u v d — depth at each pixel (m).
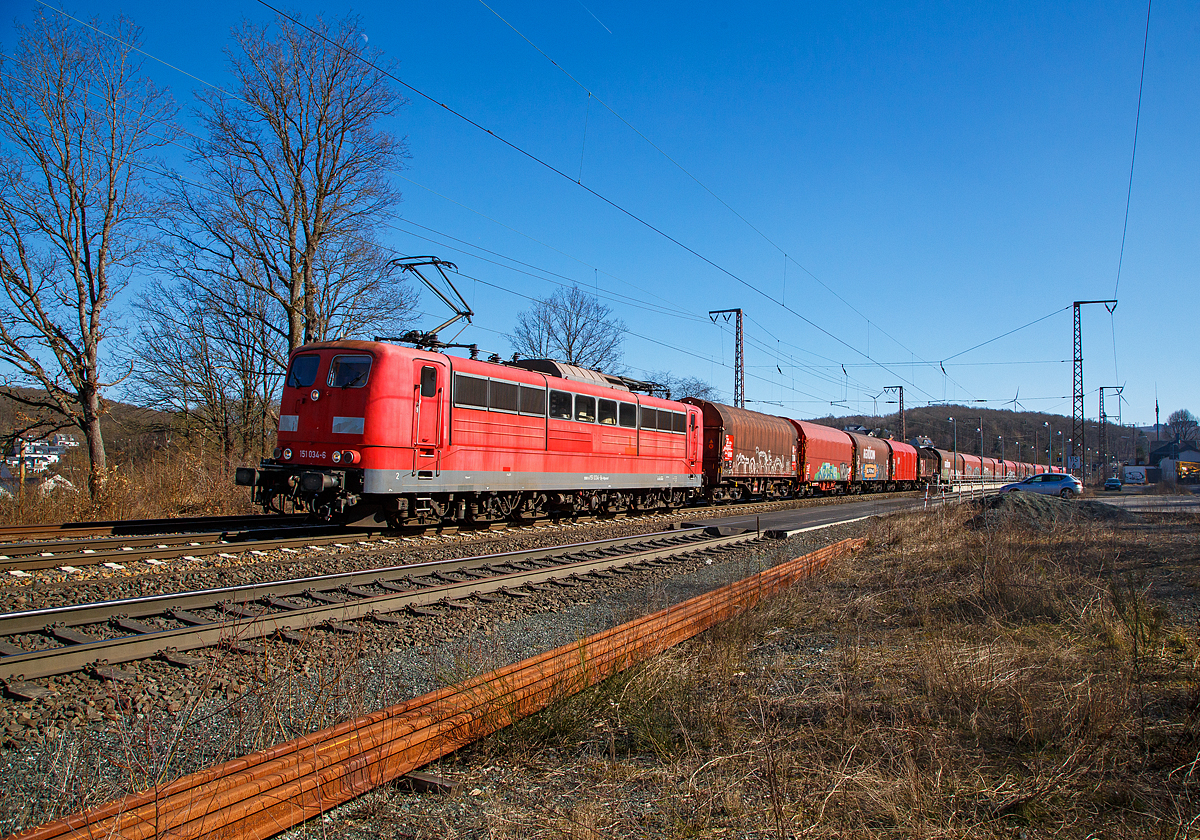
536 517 17.31
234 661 5.70
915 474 48.34
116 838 2.72
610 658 5.43
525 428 15.45
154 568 9.54
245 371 30.38
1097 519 20.61
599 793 3.82
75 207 18.44
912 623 7.84
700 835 3.39
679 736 4.60
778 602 8.51
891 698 5.28
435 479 13.16
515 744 4.31
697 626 7.08
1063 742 4.37
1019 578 9.10
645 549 12.86
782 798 3.70
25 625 6.16
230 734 4.21
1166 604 8.62
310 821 3.42
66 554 10.00
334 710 4.52
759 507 26.77
